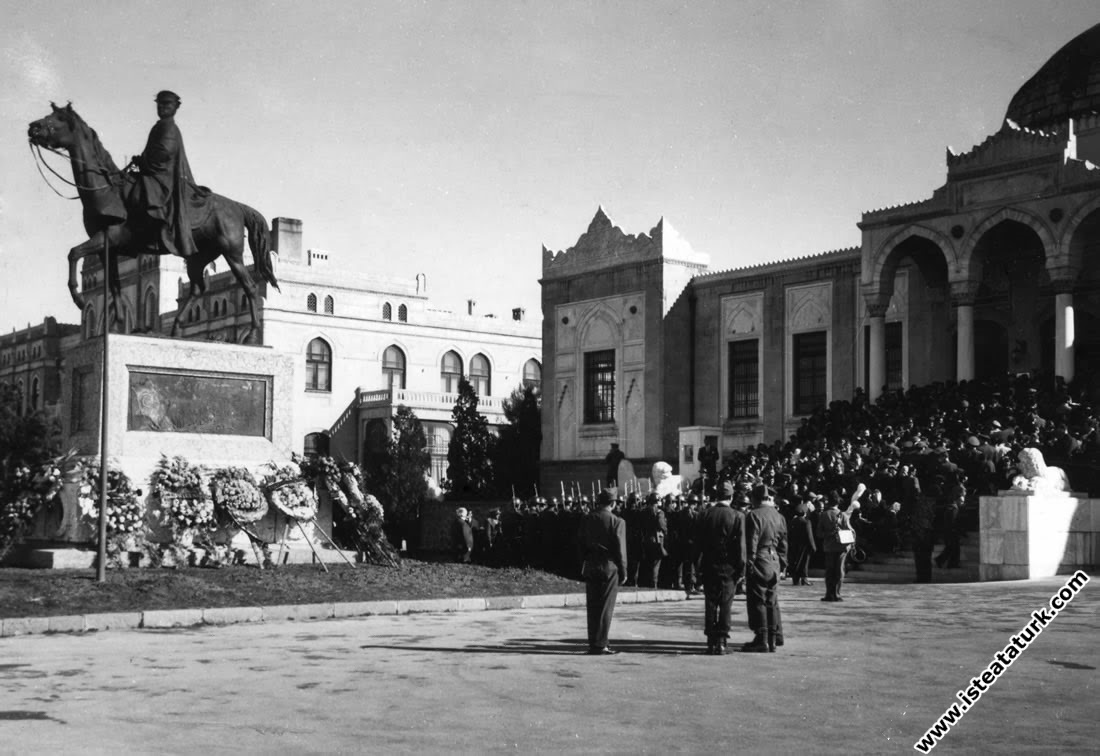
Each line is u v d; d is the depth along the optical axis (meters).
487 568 24.17
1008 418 32.19
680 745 9.19
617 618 18.91
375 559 23.72
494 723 10.01
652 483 41.09
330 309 73.25
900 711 10.55
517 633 16.36
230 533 22.27
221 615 17.52
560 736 9.50
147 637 15.70
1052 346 39.00
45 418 40.59
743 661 13.65
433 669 12.95
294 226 73.50
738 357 48.72
